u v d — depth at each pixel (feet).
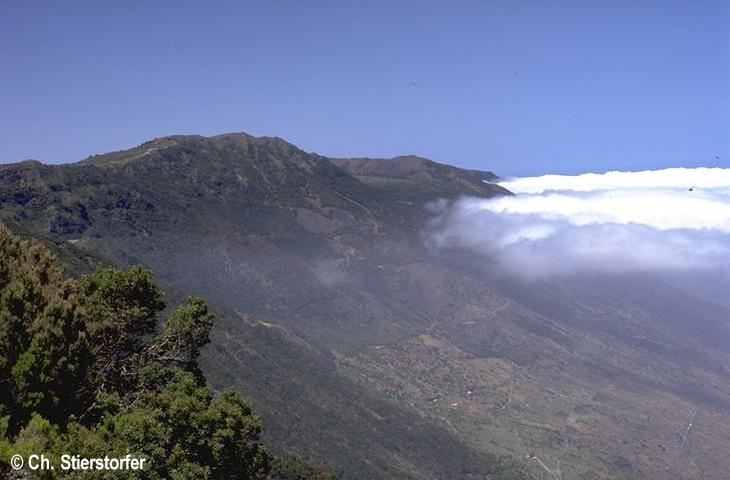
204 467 84.02
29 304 85.20
